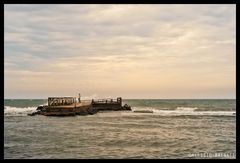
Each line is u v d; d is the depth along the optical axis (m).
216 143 29.55
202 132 37.62
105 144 28.80
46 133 35.94
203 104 114.31
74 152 25.11
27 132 36.72
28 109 86.44
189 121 52.25
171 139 31.95
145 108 94.25
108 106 79.00
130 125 45.28
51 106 61.66
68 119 54.75
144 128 41.44
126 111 79.31
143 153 24.89
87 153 24.70
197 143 29.69
